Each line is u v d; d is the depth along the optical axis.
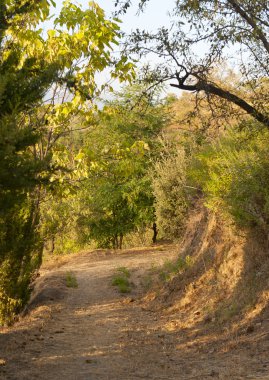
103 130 28.50
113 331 11.62
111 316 13.67
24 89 8.94
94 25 13.45
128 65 13.33
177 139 28.33
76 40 13.45
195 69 10.45
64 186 14.79
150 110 27.95
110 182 31.05
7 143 7.48
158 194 24.83
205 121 10.99
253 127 11.14
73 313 14.30
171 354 9.19
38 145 13.86
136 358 8.87
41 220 16.80
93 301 16.48
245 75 10.57
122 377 7.56
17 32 12.36
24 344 9.85
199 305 12.55
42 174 9.41
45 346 9.89
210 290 12.77
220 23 10.48
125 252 30.03
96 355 9.12
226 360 8.13
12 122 7.62
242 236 12.06
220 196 12.32
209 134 11.65
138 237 40.38
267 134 11.87
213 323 10.78
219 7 10.37
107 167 15.68
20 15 11.50
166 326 11.86
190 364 8.23
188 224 18.53
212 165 13.59
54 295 17.08
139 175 31.20
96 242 37.16
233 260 12.50
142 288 17.59
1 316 13.19
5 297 13.19
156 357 8.96
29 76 9.86
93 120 14.67
